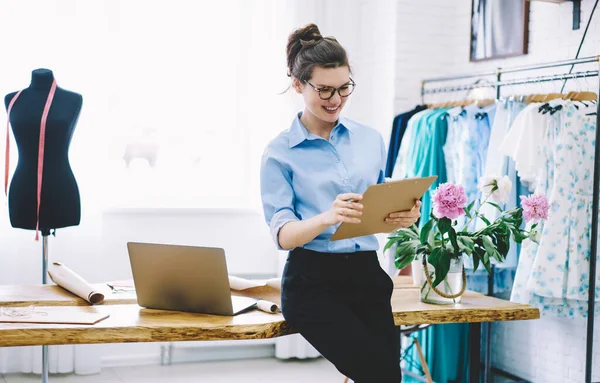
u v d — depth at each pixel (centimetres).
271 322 239
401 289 313
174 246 244
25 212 365
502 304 285
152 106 496
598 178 343
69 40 444
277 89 488
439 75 498
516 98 404
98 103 448
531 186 392
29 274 441
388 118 492
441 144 436
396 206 216
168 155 502
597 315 382
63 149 370
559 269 364
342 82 224
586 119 369
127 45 488
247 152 517
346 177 233
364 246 235
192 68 504
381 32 499
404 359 467
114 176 489
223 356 498
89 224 448
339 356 221
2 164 435
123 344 476
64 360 446
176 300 253
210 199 513
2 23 431
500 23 457
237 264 500
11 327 222
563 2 407
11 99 370
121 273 475
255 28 493
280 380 446
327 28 506
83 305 265
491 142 406
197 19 504
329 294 229
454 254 279
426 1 490
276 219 226
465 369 449
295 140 233
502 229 286
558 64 369
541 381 432
